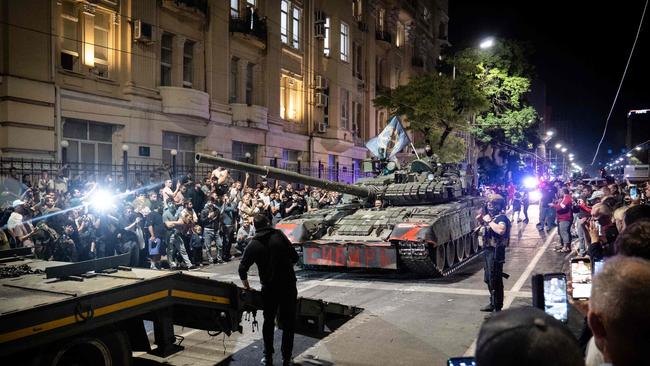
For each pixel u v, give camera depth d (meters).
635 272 1.79
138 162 19.25
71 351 4.88
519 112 36.72
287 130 28.55
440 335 7.42
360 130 37.16
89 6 17.64
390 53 41.50
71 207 12.52
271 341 6.29
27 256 7.27
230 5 24.11
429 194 13.95
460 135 44.44
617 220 5.30
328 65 31.91
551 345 1.50
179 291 5.80
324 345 7.02
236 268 13.91
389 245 11.53
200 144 22.34
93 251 11.98
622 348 1.76
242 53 24.91
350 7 34.16
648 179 31.98
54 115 16.45
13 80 15.27
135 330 5.86
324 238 12.58
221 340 7.55
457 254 14.11
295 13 29.31
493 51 35.31
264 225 6.48
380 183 14.88
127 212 12.79
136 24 18.94
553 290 3.89
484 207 15.92
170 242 13.69
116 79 18.73
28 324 4.24
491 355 1.55
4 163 14.80
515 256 14.92
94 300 4.83
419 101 29.83
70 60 17.28
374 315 8.61
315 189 22.11
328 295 10.31
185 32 21.47
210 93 22.61
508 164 51.34
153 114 19.86
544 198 20.84
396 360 6.40
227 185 17.86
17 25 15.41
